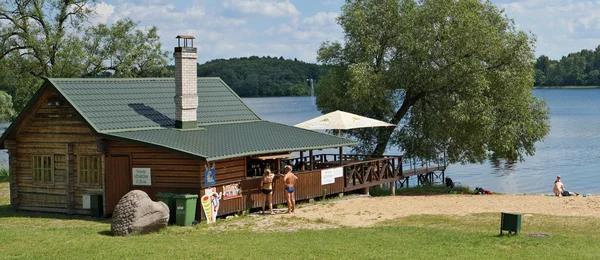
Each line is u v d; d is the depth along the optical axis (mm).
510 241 16109
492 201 24156
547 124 35938
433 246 15586
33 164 24203
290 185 22656
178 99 24250
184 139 22594
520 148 36250
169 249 14945
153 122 24031
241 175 22406
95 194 22391
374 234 17625
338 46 38000
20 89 38688
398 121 36781
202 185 20781
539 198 24922
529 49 33875
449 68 33188
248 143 23359
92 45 40125
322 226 19703
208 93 28422
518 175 46219
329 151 55531
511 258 13938
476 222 19453
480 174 47375
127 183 22141
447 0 33750
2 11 37656
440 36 33844
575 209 21391
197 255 14258
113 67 40906
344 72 36938
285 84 199125
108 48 40625
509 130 33469
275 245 15789
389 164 30672
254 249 15133
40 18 38906
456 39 32781
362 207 23469
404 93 36594
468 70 32719
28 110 23828
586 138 69000
